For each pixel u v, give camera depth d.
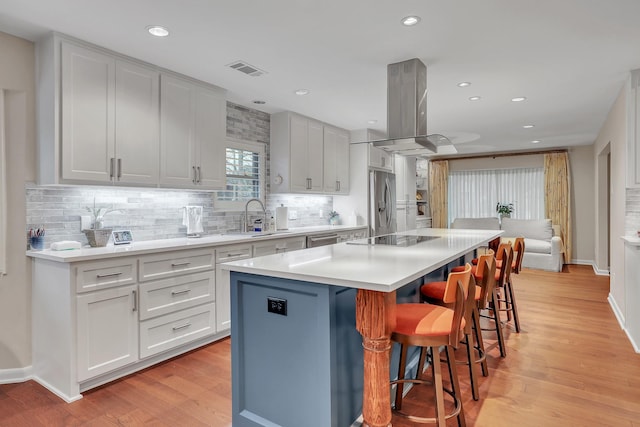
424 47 2.83
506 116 4.98
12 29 2.51
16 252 2.62
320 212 5.71
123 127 2.90
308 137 4.94
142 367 2.79
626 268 3.50
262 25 2.48
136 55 2.93
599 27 2.52
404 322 1.83
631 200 3.68
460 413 1.94
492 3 2.22
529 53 2.94
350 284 1.58
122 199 3.26
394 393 2.33
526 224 7.45
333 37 2.65
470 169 8.66
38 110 2.66
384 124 5.38
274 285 1.89
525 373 2.68
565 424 2.05
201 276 3.16
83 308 2.41
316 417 1.76
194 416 2.16
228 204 4.25
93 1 2.17
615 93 3.96
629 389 2.43
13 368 2.62
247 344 2.01
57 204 2.84
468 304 1.89
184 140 3.37
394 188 6.16
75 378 2.37
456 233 3.93
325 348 1.71
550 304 4.52
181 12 2.31
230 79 3.49
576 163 7.65
